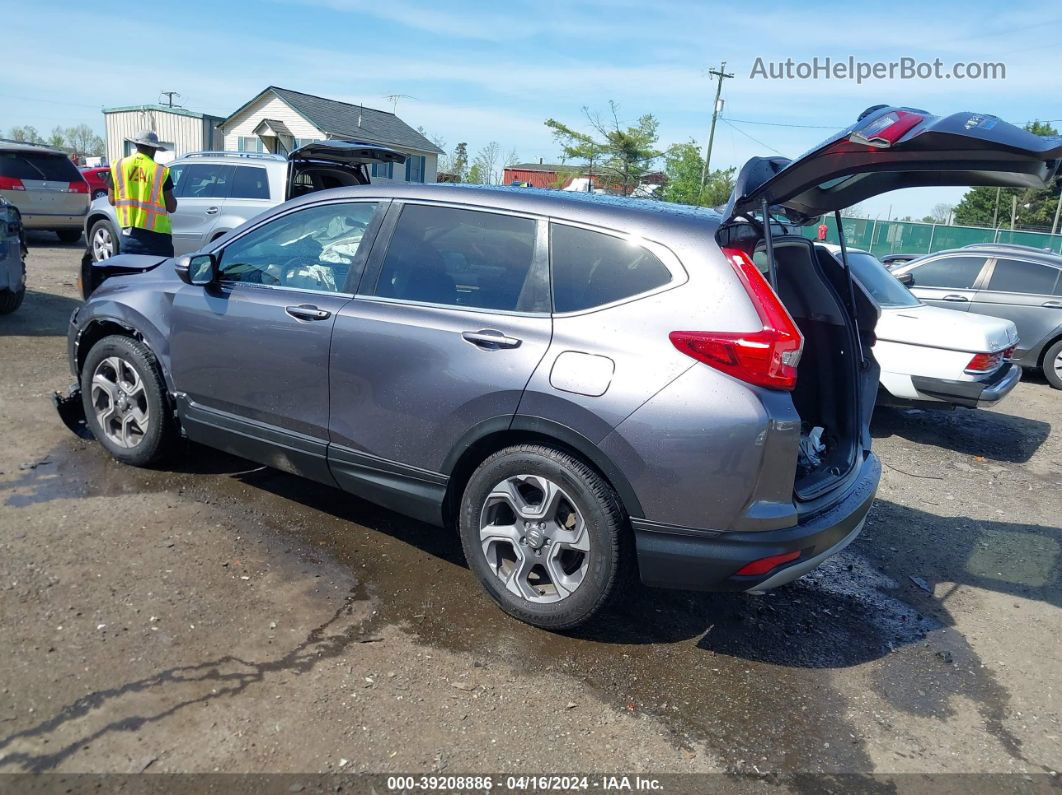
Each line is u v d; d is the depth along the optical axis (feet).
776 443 9.63
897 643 12.08
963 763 9.46
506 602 11.25
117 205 26.84
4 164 48.80
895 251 101.09
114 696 9.02
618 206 10.94
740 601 12.84
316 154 30.99
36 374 20.97
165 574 11.68
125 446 15.24
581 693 10.02
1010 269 33.19
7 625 10.07
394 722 9.14
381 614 11.29
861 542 15.87
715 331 9.70
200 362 13.75
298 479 15.62
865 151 9.34
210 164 34.42
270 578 11.92
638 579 12.94
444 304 11.50
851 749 9.52
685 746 9.27
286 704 9.23
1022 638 12.55
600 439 10.04
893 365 22.99
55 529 12.63
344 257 12.62
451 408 11.12
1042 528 17.29
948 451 23.07
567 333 10.45
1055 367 32.42
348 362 11.97
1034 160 8.73
